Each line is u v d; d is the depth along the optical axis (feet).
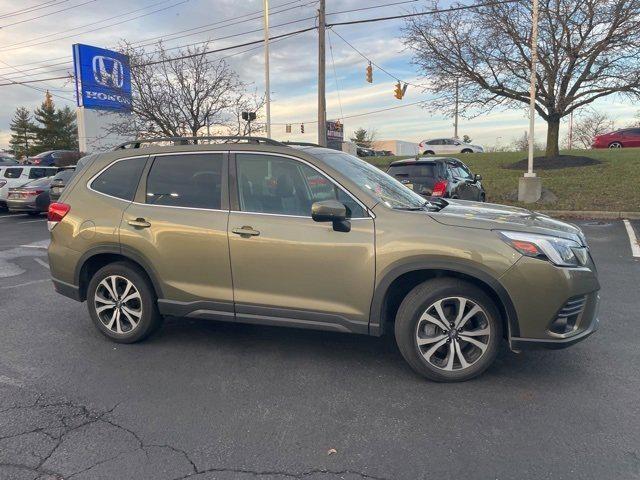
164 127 66.23
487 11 52.80
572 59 50.19
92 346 15.69
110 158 16.03
